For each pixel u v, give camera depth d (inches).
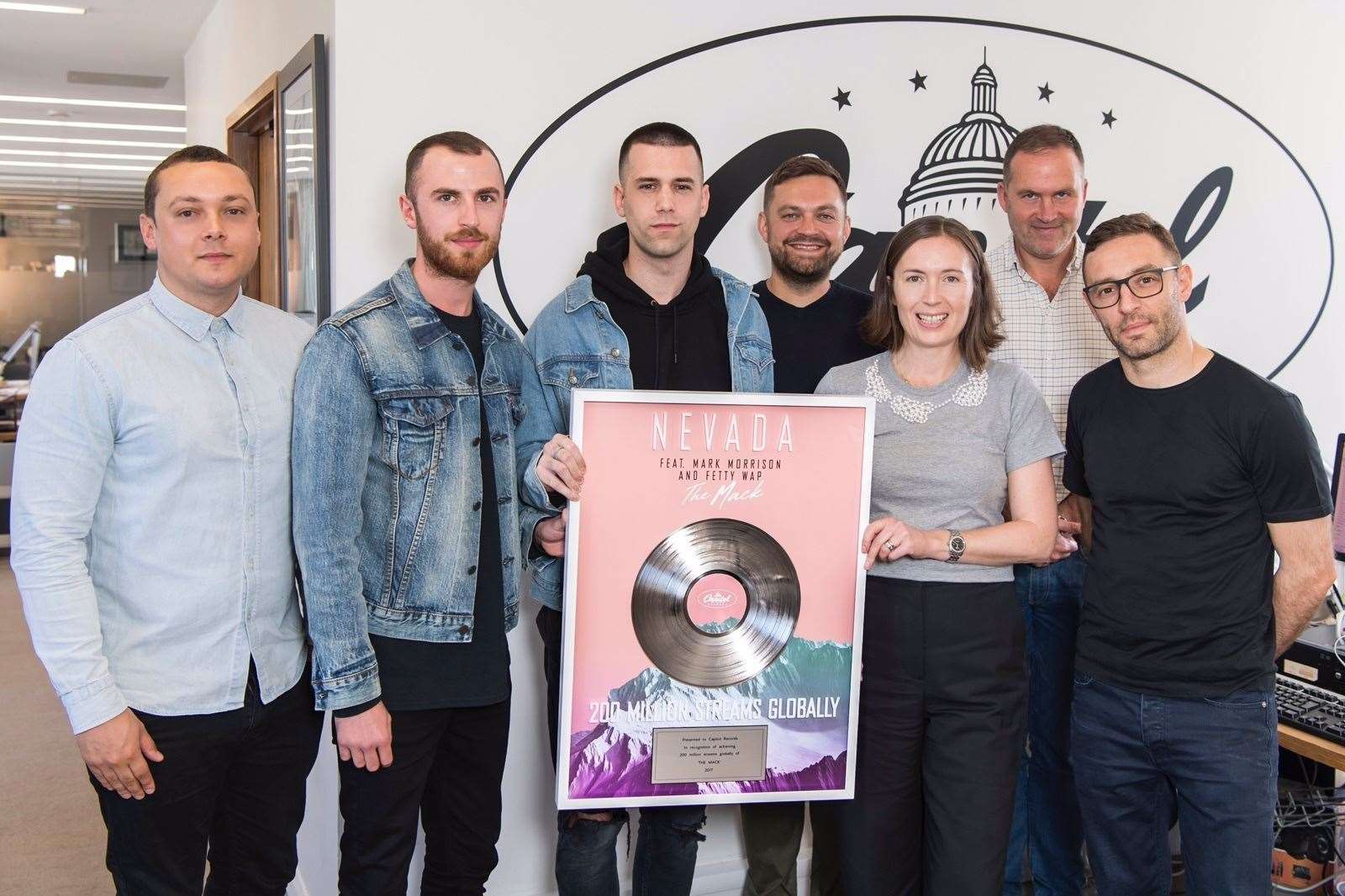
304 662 76.4
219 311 71.1
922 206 120.2
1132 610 81.2
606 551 76.5
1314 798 111.7
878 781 81.7
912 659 80.4
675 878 89.4
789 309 103.3
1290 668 102.2
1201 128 132.3
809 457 78.7
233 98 163.9
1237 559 78.6
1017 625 81.7
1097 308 81.4
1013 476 82.9
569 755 77.0
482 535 78.0
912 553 78.5
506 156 102.8
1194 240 134.1
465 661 76.5
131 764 65.9
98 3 191.9
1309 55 136.3
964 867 78.5
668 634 77.5
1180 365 80.4
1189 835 81.4
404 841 76.5
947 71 119.6
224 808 76.1
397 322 74.0
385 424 73.0
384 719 72.9
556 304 89.7
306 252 106.0
